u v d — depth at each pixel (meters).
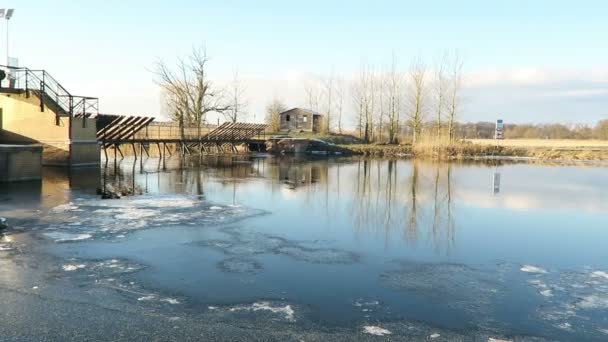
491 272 7.87
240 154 39.28
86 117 22.28
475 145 46.03
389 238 10.07
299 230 10.54
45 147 21.55
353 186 19.14
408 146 48.25
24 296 6.16
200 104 42.31
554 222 12.50
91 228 9.91
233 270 7.50
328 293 6.63
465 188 19.61
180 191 15.76
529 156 45.62
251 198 14.83
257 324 5.55
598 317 6.03
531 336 5.44
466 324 5.72
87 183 16.70
